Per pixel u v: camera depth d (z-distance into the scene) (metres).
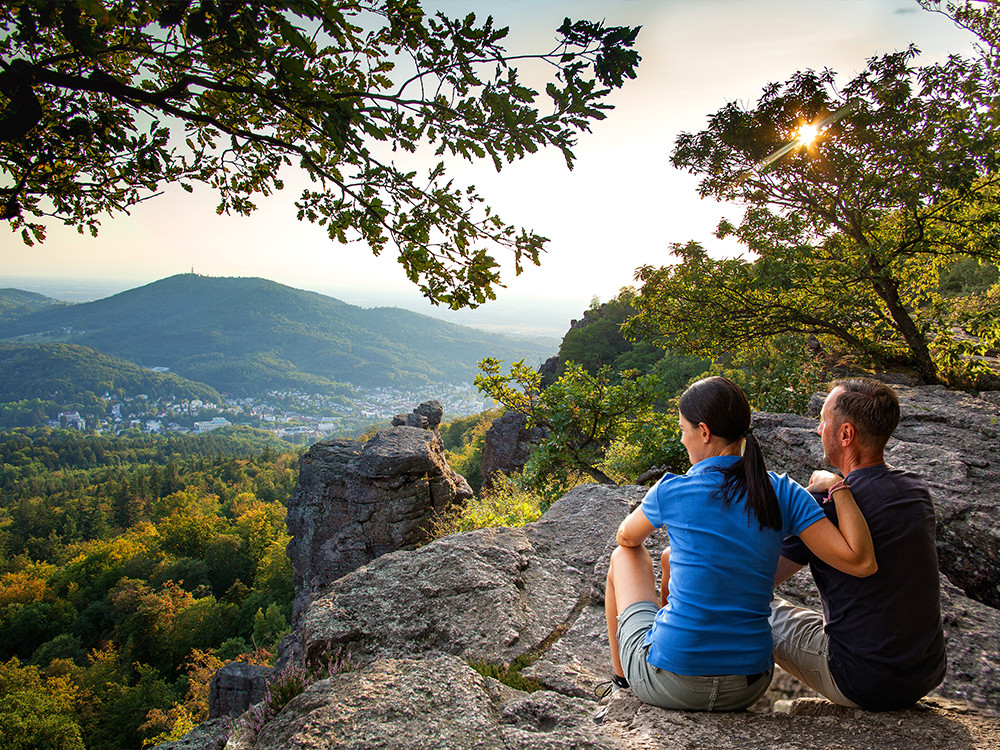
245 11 1.63
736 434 2.17
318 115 1.99
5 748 33.53
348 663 2.94
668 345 14.11
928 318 12.02
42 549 105.62
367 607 3.54
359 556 16.48
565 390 11.50
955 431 6.84
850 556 2.03
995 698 2.55
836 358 13.88
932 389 8.97
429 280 2.34
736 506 2.08
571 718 2.28
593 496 5.46
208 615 51.91
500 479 17.64
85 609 60.78
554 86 1.95
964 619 3.22
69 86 1.91
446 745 1.95
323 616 3.42
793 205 11.58
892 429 2.24
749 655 2.07
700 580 2.09
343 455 17.83
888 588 2.06
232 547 72.62
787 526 2.13
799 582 3.65
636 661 2.29
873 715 2.13
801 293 12.57
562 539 4.68
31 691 38.00
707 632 2.06
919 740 1.94
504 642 3.21
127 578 64.38
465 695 2.31
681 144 12.04
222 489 142.25
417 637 3.31
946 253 10.88
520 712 2.30
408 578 3.81
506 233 2.27
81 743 35.56
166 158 2.44
